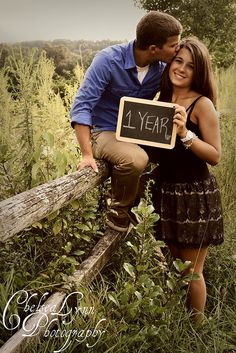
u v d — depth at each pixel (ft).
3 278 8.00
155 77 9.80
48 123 12.37
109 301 8.04
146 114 8.73
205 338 8.49
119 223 9.94
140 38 9.00
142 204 7.83
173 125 8.43
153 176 9.47
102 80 9.46
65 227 8.90
